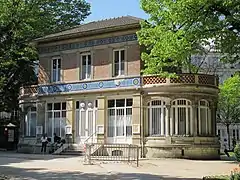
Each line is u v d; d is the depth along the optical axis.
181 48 19.11
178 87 35.03
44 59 42.62
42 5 43.78
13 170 24.41
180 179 20.11
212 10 18.16
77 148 38.62
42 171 23.86
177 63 23.33
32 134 42.94
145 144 35.56
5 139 53.06
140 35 28.16
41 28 42.50
